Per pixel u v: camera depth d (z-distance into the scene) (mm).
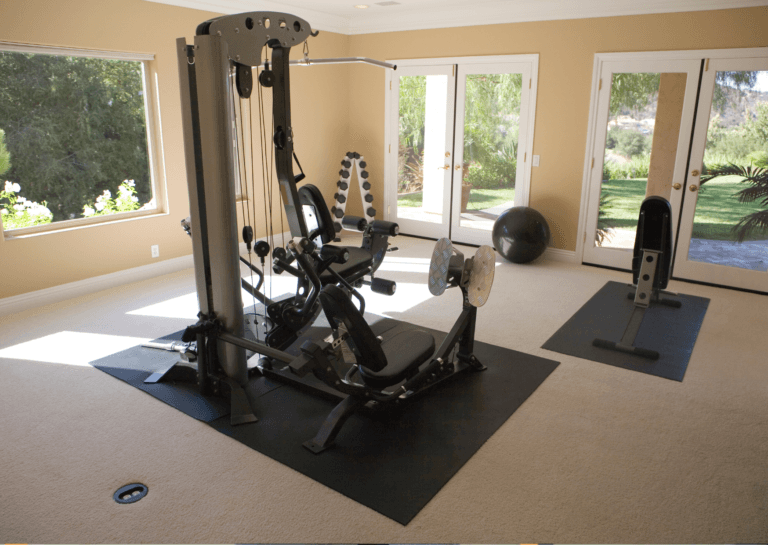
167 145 4875
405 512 2074
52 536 1947
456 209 6246
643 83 4852
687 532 1985
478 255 2986
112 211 4711
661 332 3812
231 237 2811
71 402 2846
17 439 2518
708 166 4699
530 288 4746
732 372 3225
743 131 4488
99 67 4414
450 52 5828
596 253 5430
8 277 4016
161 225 4965
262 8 5320
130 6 4387
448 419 2717
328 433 2482
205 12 4934
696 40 4543
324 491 2201
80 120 4379
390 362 2568
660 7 4625
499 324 3947
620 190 5184
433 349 2787
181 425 2656
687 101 4668
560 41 5180
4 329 3756
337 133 6656
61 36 4012
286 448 2477
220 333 2846
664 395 2959
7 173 4035
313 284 3191
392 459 2398
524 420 2717
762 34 4262
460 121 5961
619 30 4871
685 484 2244
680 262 4977
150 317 4016
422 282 4938
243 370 2980
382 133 6539
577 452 2455
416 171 6426
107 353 3414
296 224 3010
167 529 1988
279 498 2160
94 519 2033
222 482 2250
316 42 6090
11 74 3941
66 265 4340
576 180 5387
